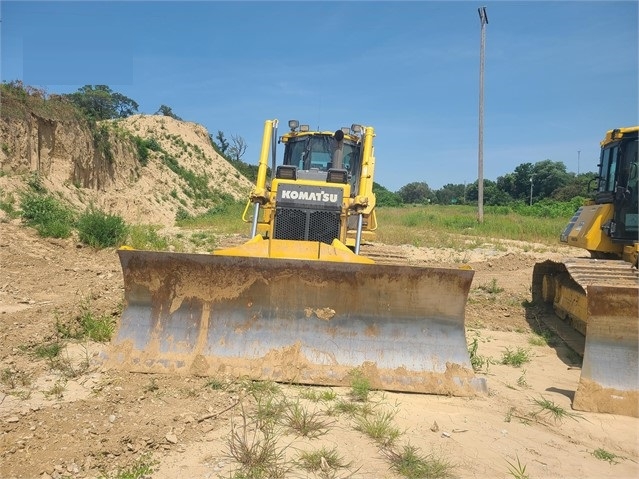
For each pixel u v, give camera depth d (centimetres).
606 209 862
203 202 4222
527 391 573
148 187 3622
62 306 796
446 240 2027
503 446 437
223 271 570
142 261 573
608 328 533
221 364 552
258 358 555
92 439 414
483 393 542
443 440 441
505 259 1590
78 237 1492
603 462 420
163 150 4506
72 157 2617
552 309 990
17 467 371
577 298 816
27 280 1020
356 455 411
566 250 1881
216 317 572
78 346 650
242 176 5375
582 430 477
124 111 5538
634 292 523
